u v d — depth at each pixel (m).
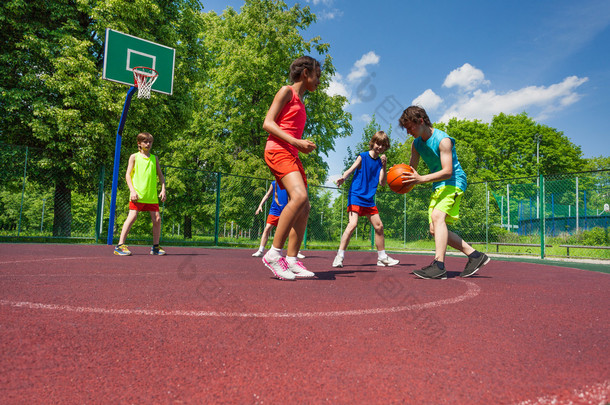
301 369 1.11
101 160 12.47
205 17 22.11
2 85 11.45
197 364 1.13
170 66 10.04
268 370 1.09
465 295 2.53
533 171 35.88
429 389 0.99
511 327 1.68
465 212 14.14
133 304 1.93
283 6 19.89
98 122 11.39
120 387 0.96
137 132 12.58
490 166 37.28
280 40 18.45
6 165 10.27
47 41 11.36
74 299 2.00
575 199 15.73
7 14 11.29
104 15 12.03
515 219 18.72
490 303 2.27
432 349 1.32
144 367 1.09
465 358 1.24
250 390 0.96
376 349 1.30
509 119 39.38
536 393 0.97
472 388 1.00
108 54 9.12
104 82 11.70
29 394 0.90
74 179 11.81
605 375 1.11
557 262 7.71
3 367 1.05
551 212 17.31
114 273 3.21
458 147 28.70
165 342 1.32
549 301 2.42
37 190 11.12
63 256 4.90
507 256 10.38
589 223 16.55
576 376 1.10
